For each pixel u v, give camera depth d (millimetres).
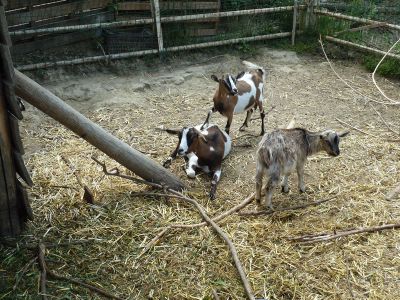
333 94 3771
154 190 2488
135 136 3072
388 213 2350
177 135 2924
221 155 2598
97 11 4102
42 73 3736
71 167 2670
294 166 2342
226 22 4621
